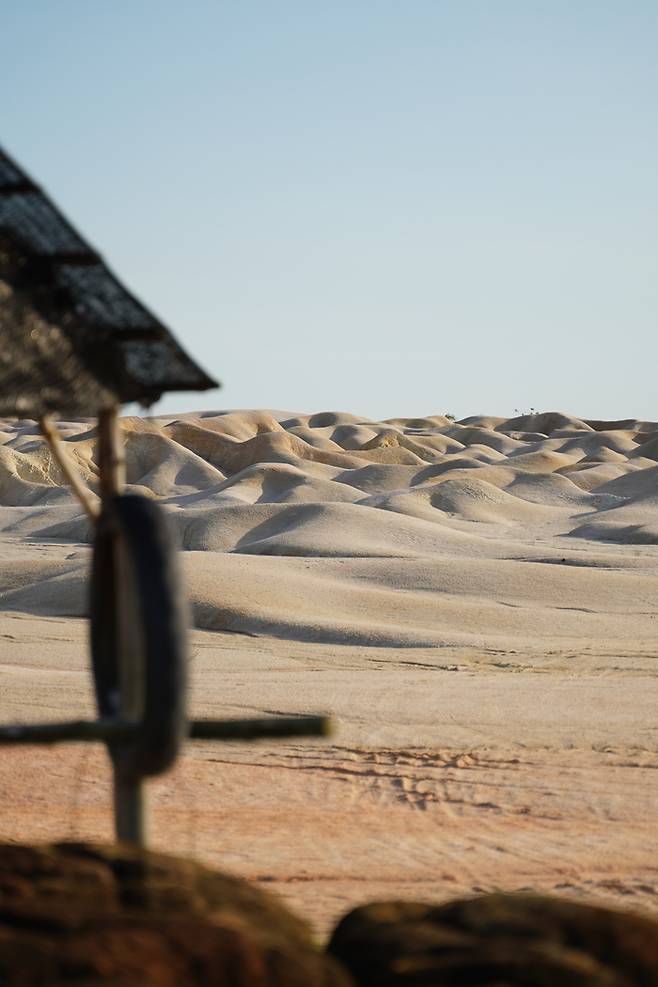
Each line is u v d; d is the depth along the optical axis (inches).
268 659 1537.9
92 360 317.1
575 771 802.2
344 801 698.2
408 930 214.1
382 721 1004.6
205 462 7239.2
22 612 2057.1
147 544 282.0
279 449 7652.6
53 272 302.7
